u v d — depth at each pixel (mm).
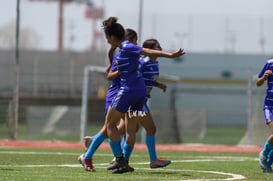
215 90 119688
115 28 24797
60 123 68312
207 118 118812
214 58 128000
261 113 57281
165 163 26547
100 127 76375
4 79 111312
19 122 69938
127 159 26656
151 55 24141
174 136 64688
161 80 74938
